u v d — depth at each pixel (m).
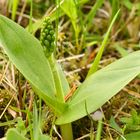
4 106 0.49
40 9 0.68
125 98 0.52
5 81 0.51
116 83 0.40
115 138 0.45
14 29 0.41
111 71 0.41
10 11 0.66
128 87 0.54
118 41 0.66
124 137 0.42
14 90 0.50
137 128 0.45
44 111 0.47
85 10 0.69
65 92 0.45
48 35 0.38
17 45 0.41
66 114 0.41
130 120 0.45
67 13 0.58
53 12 0.58
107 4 0.69
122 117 0.48
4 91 0.50
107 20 0.67
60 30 0.61
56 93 0.42
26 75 0.40
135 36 0.66
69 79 0.54
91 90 0.41
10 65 0.54
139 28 0.67
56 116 0.45
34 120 0.39
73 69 0.58
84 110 0.40
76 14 0.58
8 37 0.41
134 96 0.52
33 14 0.67
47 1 0.69
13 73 0.51
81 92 0.42
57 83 0.41
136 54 0.41
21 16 0.64
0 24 0.41
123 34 0.67
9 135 0.35
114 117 0.49
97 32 0.66
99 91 0.40
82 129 0.48
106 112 0.50
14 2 0.59
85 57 0.59
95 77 0.42
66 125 0.43
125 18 0.69
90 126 0.48
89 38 0.62
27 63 0.41
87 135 0.46
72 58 0.58
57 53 0.59
